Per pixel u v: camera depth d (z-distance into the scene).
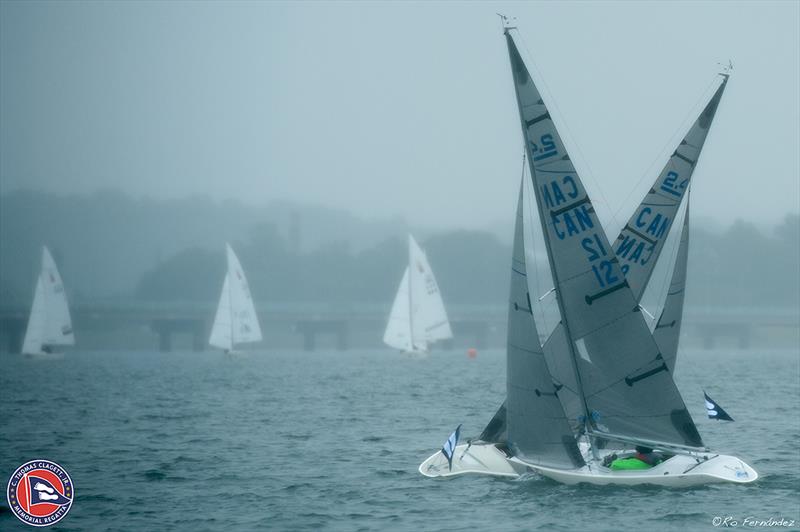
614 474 103.69
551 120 105.06
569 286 105.56
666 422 103.25
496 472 111.69
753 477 105.94
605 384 104.94
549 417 105.31
